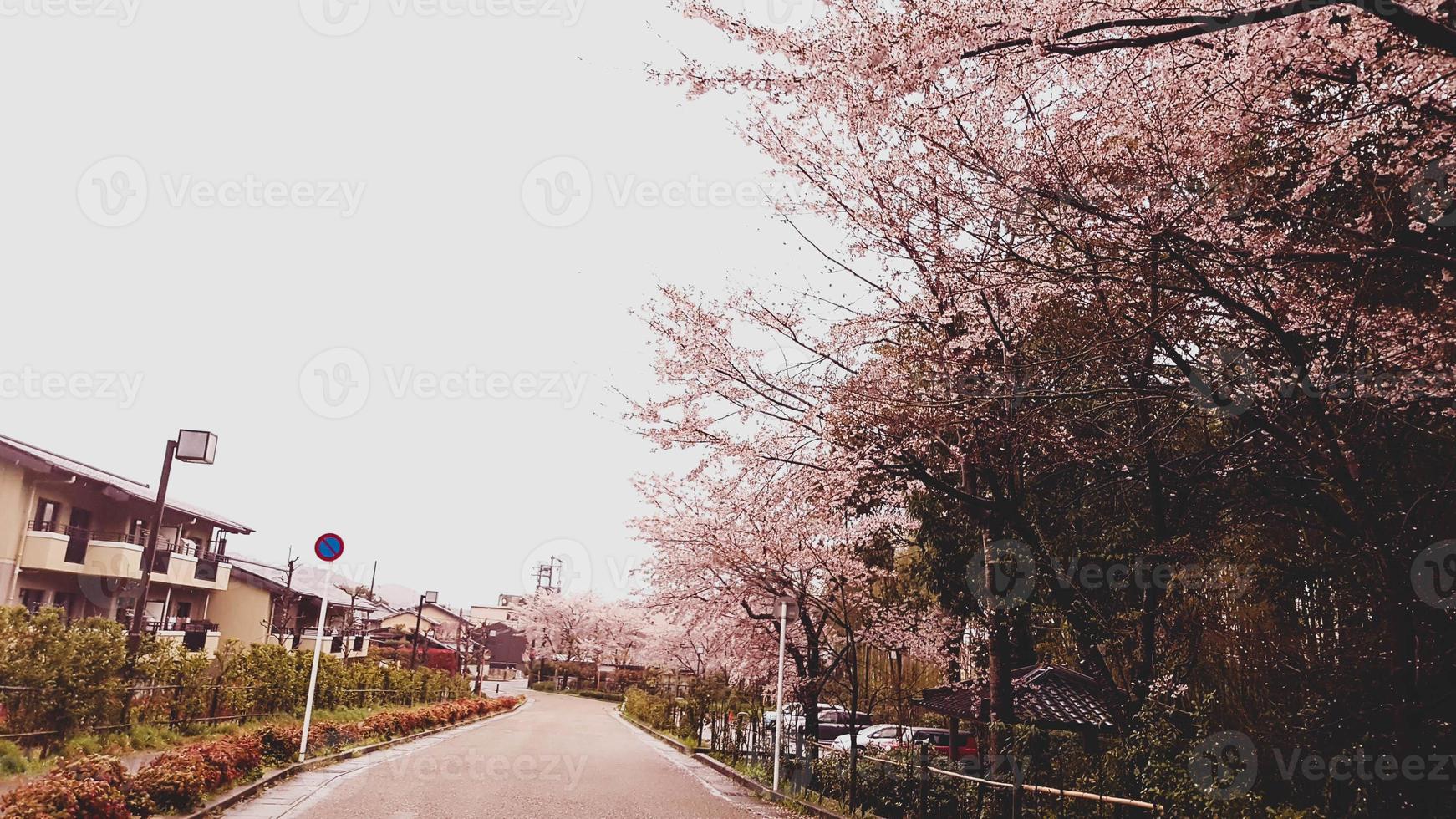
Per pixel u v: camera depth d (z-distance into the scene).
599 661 63.12
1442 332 6.21
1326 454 7.50
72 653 11.26
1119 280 6.21
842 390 8.80
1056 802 7.62
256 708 17.77
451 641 70.12
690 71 6.46
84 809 6.26
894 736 20.17
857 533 14.17
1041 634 15.11
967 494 9.63
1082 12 5.64
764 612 17.36
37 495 20.89
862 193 8.13
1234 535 10.92
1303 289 6.94
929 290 9.34
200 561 26.88
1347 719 9.17
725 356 9.59
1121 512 11.32
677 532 15.31
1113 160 6.82
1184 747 6.46
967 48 5.57
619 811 9.98
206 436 17.69
